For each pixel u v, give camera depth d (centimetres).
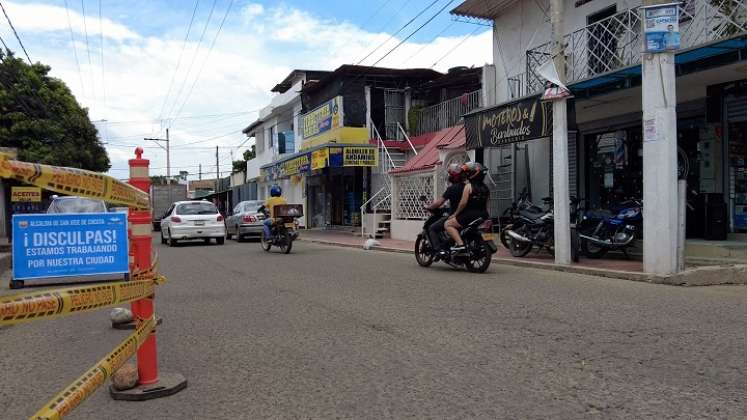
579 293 806
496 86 1733
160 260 1421
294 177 3123
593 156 1480
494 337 564
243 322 670
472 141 1489
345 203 2677
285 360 510
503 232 1380
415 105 2477
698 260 1014
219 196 5691
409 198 1895
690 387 411
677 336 550
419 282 940
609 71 1070
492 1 1614
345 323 648
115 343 605
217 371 484
